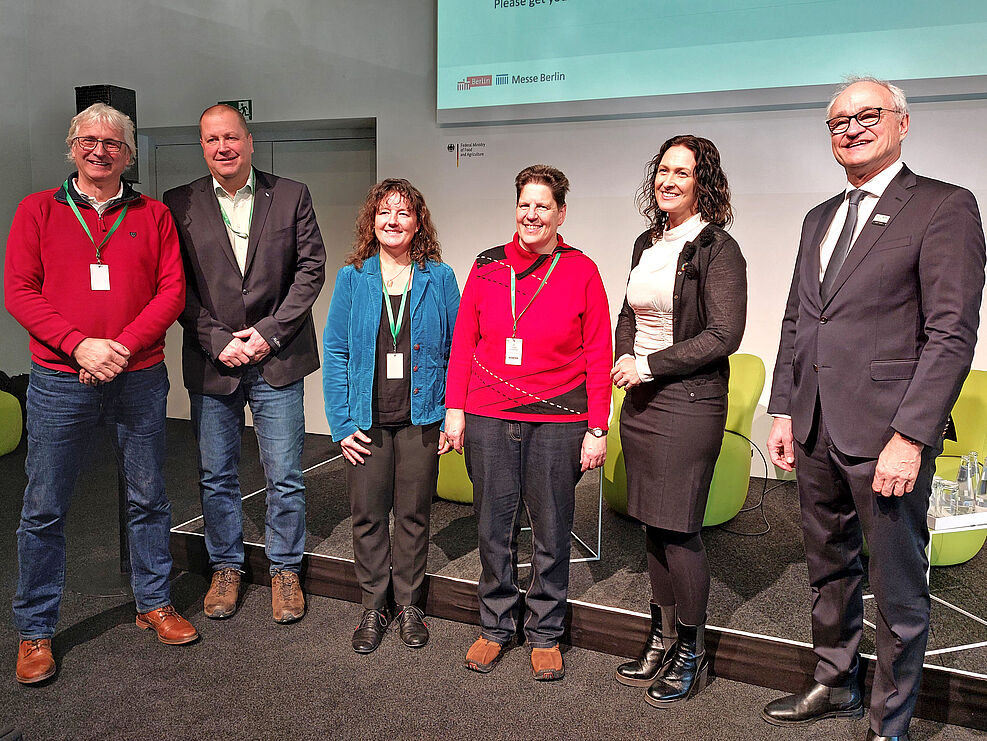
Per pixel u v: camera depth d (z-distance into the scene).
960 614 2.60
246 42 5.04
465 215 4.72
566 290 2.28
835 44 3.76
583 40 4.23
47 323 2.29
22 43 5.47
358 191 5.29
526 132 4.51
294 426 2.83
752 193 4.12
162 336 2.51
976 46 3.55
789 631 2.45
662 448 2.21
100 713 2.21
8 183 5.44
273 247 2.74
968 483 2.53
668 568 2.31
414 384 2.50
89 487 4.23
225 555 2.88
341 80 4.88
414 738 2.12
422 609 2.86
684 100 4.08
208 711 2.23
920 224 1.85
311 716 2.21
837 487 2.07
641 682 2.38
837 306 1.98
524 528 3.42
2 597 2.90
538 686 2.38
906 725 2.02
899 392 1.90
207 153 2.64
